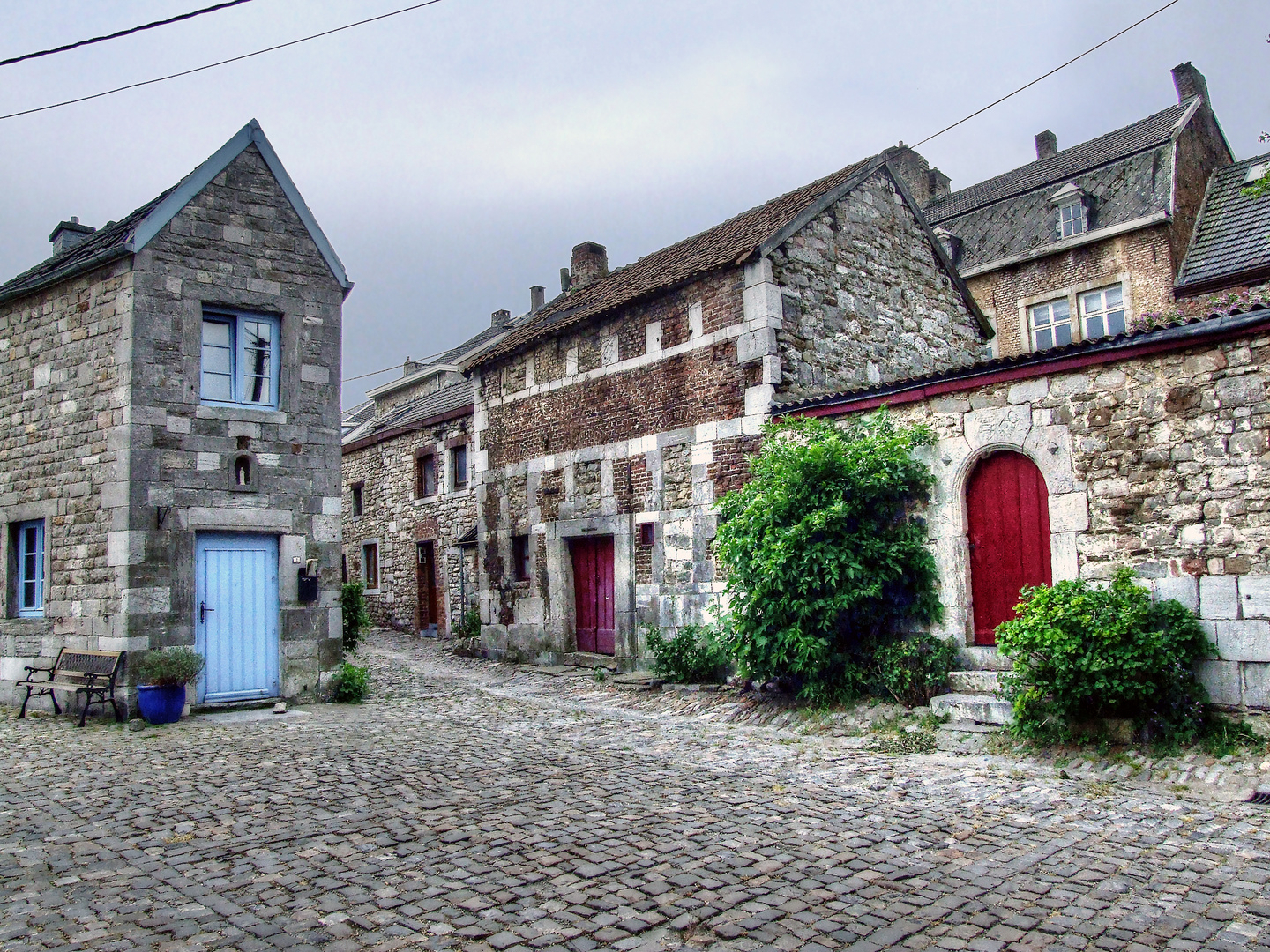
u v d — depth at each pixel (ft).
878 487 28.94
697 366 37.81
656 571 39.04
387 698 36.88
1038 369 25.90
